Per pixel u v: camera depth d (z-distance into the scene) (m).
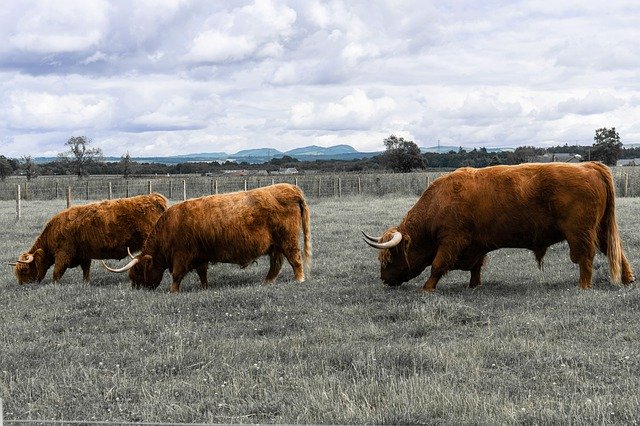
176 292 13.66
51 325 10.66
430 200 12.99
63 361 8.63
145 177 78.25
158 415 6.57
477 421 6.02
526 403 6.42
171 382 7.56
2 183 59.09
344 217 26.06
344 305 11.48
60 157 86.38
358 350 8.41
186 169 106.19
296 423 6.16
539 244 12.54
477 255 12.80
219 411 6.67
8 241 22.05
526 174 12.28
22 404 7.06
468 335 9.35
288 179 52.91
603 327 9.16
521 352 8.12
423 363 7.85
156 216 15.53
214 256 13.92
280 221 13.96
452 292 12.43
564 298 10.94
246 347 8.90
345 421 6.15
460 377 7.33
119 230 15.31
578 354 7.90
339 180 43.12
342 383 7.20
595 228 12.02
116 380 7.67
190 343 9.32
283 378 7.51
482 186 12.48
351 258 16.67
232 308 11.30
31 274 15.56
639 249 15.98
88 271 15.97
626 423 5.88
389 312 10.64
